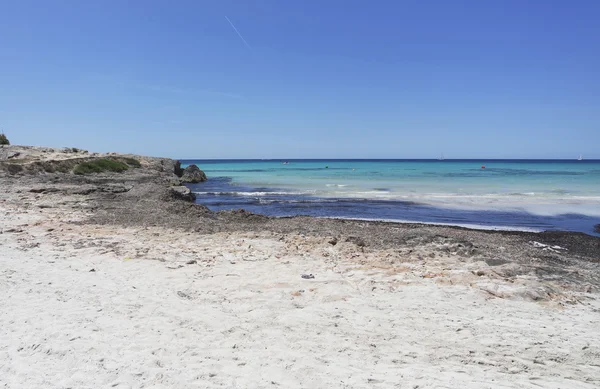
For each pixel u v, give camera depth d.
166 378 4.70
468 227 19.05
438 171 75.75
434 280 9.41
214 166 121.50
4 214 15.88
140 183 31.11
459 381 4.90
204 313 6.95
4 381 4.48
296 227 15.90
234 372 4.92
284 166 118.12
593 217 21.70
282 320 6.80
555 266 11.40
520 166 111.12
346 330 6.50
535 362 5.61
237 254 11.35
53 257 10.09
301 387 4.61
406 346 5.98
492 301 8.17
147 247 11.69
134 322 6.38
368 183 44.19
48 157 37.91
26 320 6.21
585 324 7.15
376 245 13.24
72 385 4.47
